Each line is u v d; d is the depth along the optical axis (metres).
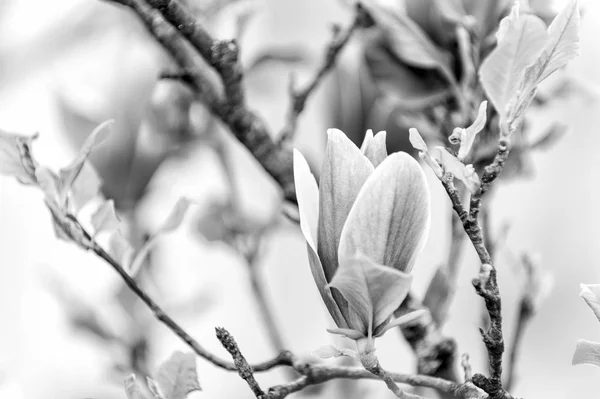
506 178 0.95
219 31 1.19
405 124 1.02
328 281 0.69
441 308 0.85
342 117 1.06
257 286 1.15
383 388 1.02
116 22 1.34
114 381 1.04
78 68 1.33
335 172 0.68
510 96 0.68
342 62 1.09
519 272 0.92
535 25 0.67
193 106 1.18
